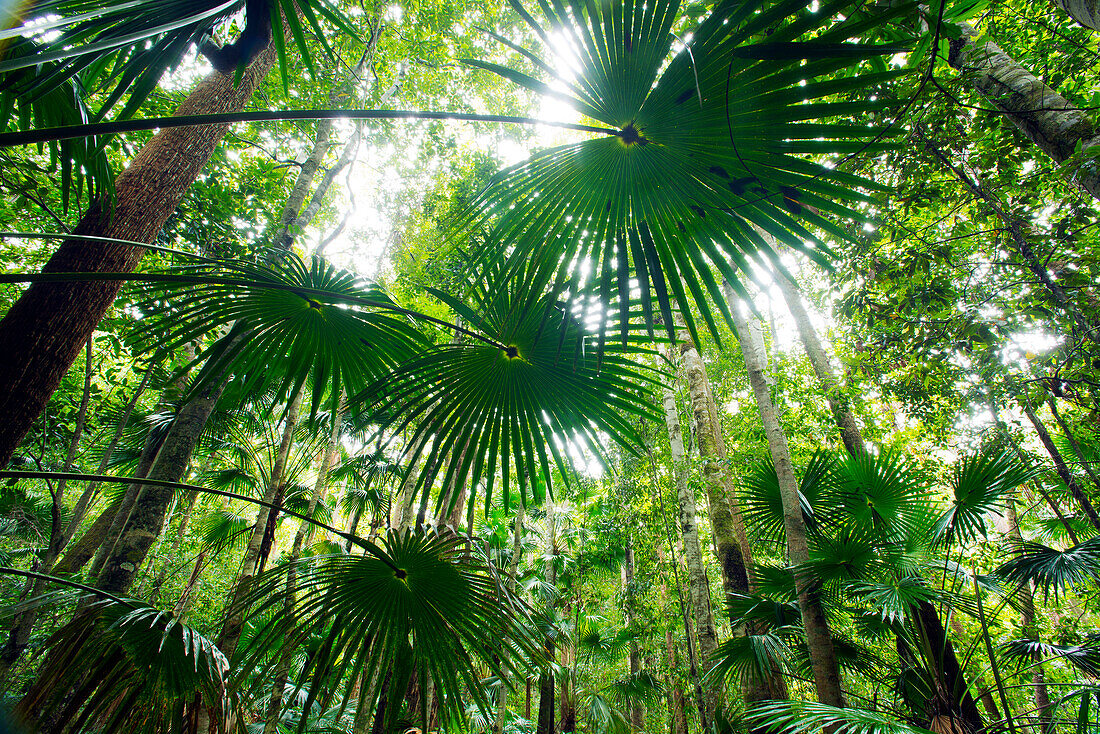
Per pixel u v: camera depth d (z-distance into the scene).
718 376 7.77
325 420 5.84
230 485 6.15
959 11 2.13
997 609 3.24
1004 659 3.18
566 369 2.27
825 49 1.21
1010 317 2.98
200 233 4.55
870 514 3.49
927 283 3.17
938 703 2.87
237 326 2.22
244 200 5.11
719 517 4.97
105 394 5.48
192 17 1.06
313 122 6.16
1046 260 2.81
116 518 3.15
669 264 1.68
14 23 0.67
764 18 1.23
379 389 2.27
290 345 2.38
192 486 1.44
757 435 6.50
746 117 1.36
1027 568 3.08
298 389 2.45
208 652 1.48
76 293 1.94
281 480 3.67
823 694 2.72
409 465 2.25
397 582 1.98
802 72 1.27
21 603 1.50
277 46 1.69
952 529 3.29
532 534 10.12
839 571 3.11
